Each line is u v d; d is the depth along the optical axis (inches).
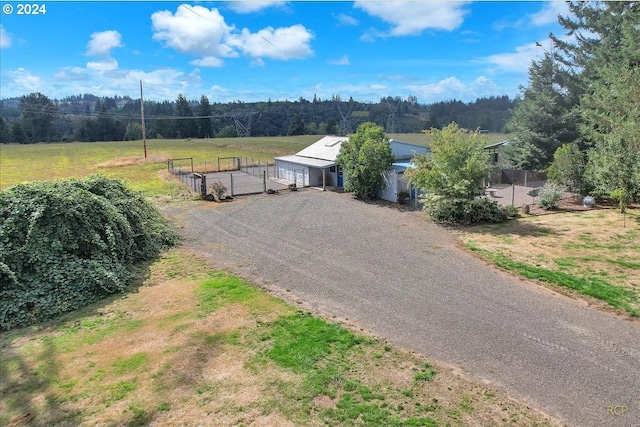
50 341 326.3
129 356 297.4
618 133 700.7
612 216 702.5
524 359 295.3
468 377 272.2
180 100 4761.3
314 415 229.8
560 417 233.9
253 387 256.4
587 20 1162.0
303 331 331.9
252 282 450.9
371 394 249.4
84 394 253.0
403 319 359.3
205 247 591.8
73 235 440.1
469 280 450.6
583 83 1125.1
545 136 1160.2
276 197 1003.3
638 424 228.8
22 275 396.8
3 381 270.7
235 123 4778.5
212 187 1013.8
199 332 331.9
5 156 2390.5
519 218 724.0
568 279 439.5
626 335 328.2
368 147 933.8
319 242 611.5
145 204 631.2
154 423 225.1
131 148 2849.4
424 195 780.0
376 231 672.4
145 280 461.4
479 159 725.3
